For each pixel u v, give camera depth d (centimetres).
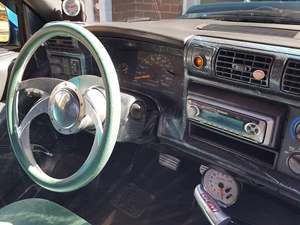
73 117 121
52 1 235
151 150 214
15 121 140
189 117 149
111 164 222
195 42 137
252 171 138
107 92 112
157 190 204
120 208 196
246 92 127
